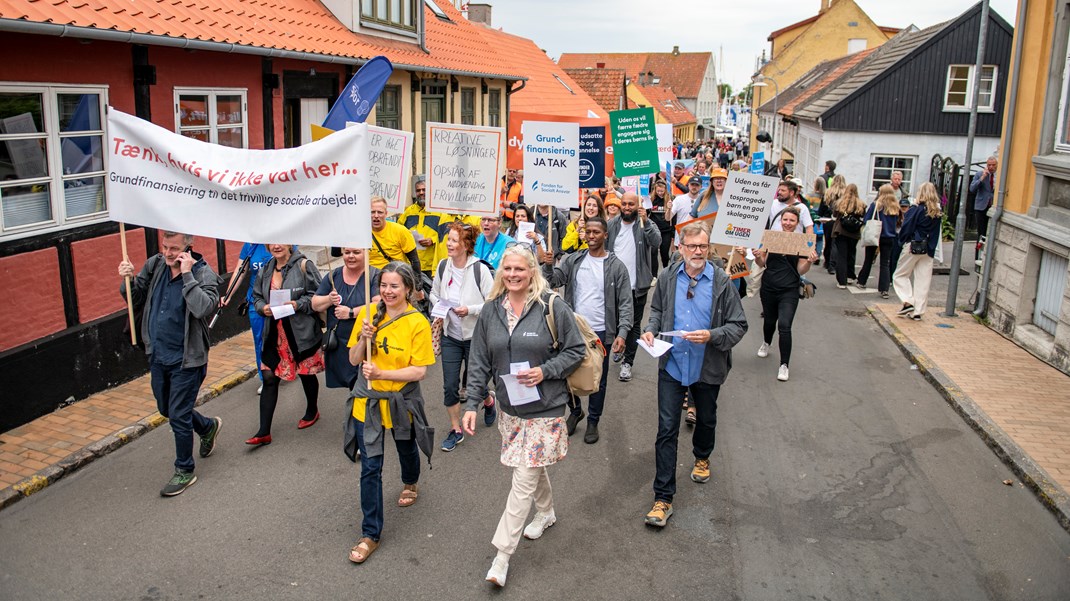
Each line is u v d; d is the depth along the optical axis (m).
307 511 5.88
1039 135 10.69
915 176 24.20
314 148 5.52
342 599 4.84
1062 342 9.45
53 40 7.30
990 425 7.62
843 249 14.45
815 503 6.19
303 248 12.97
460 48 19.89
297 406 7.99
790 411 8.22
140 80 8.45
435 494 6.20
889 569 5.28
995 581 5.16
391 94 15.12
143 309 6.22
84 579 4.98
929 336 10.99
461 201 8.20
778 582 5.11
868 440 7.48
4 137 6.91
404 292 5.36
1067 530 5.84
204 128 9.65
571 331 5.03
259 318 7.23
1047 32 10.53
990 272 11.71
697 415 6.32
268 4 11.95
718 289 5.97
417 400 5.44
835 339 11.14
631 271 8.76
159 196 5.91
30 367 7.11
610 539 5.60
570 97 30.77
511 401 4.98
